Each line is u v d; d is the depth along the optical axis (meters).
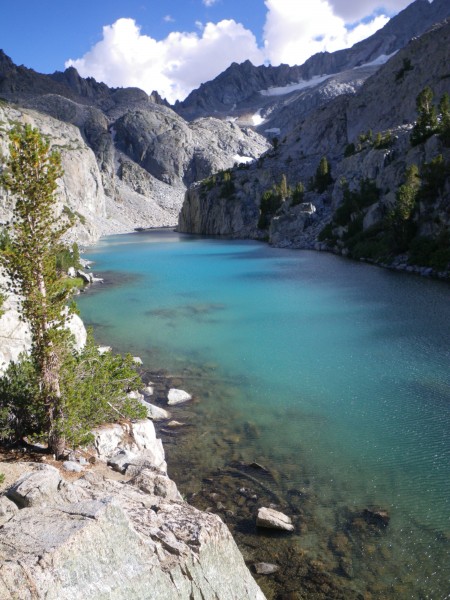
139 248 125.25
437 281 53.75
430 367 26.50
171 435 19.61
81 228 153.00
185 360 29.52
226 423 20.61
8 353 20.30
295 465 16.92
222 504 14.66
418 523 13.52
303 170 173.75
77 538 7.05
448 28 174.12
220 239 152.62
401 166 91.00
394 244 70.56
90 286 61.34
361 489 15.30
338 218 101.56
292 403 22.52
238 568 9.29
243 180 182.62
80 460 14.54
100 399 16.91
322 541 12.88
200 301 48.78
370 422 20.17
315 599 10.94
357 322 37.22
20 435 15.62
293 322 38.22
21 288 14.50
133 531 7.95
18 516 8.04
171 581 7.84
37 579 6.37
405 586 11.26
